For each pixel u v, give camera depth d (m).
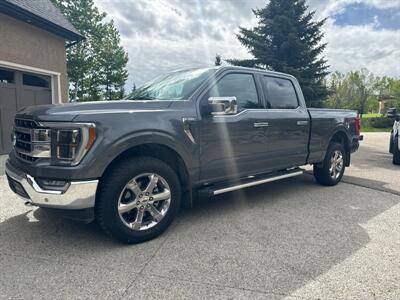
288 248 2.93
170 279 2.37
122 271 2.48
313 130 4.94
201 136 3.41
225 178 3.77
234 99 3.33
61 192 2.59
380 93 57.72
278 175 4.48
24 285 2.27
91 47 25.42
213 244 3.01
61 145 2.63
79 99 25.95
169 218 3.21
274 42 20.14
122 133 2.78
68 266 2.55
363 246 2.98
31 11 9.28
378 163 8.54
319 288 2.27
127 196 2.97
